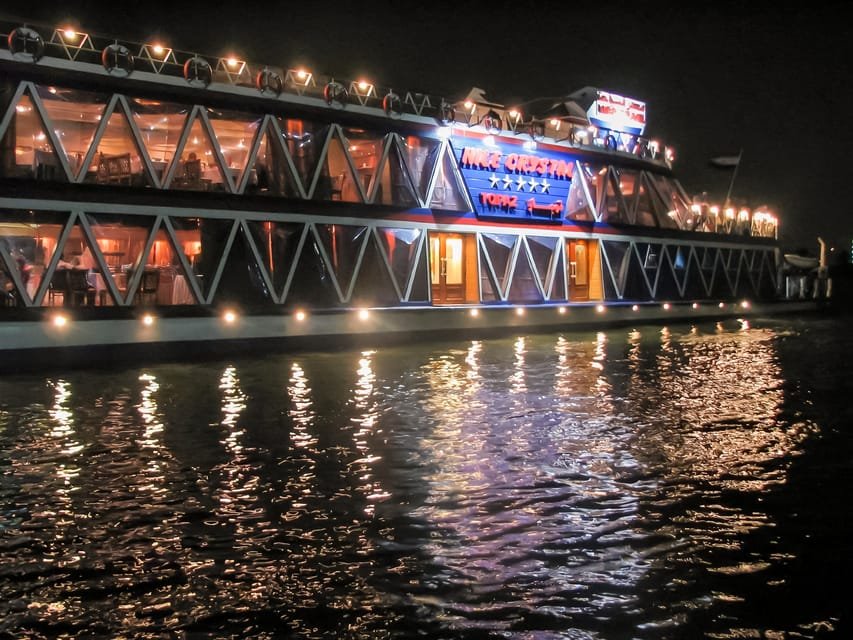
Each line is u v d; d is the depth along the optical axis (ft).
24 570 28.19
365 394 63.62
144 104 85.81
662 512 34.60
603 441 47.65
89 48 82.79
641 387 68.23
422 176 112.68
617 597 26.43
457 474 40.27
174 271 88.43
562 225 130.41
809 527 32.89
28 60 77.36
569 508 34.99
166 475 39.81
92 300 82.07
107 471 40.47
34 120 84.84
